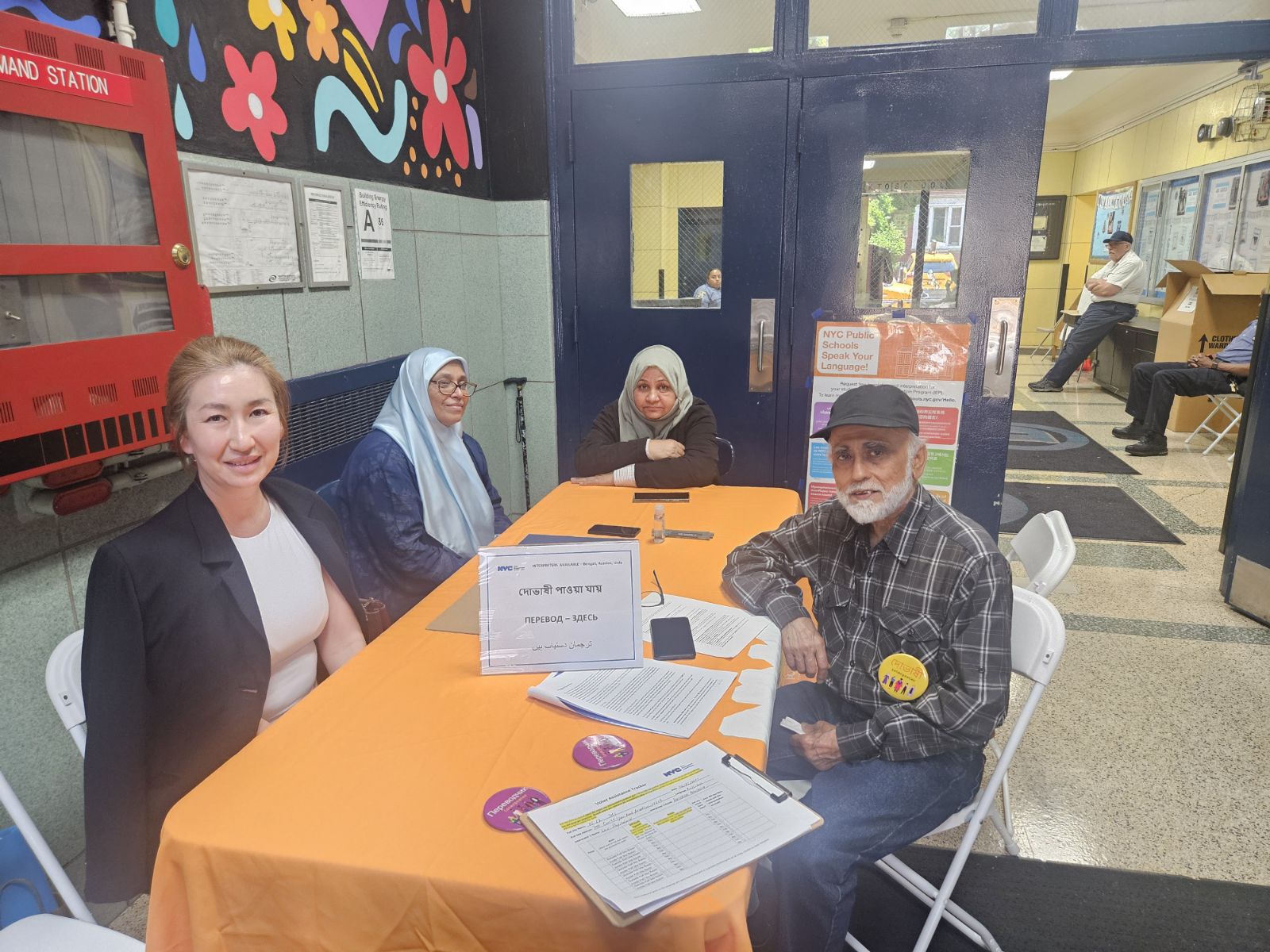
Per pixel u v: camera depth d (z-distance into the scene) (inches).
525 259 151.3
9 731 64.1
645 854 36.9
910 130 129.6
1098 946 68.2
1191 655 117.1
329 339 104.0
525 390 158.4
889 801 55.2
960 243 132.3
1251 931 69.5
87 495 63.9
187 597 52.4
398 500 87.9
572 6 137.9
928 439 138.2
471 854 38.0
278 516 61.3
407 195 120.9
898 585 59.9
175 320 66.1
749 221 139.1
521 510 165.0
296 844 38.8
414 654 58.4
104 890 50.9
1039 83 123.7
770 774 62.1
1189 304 245.4
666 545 81.7
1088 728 99.6
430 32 126.0
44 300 56.3
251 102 88.1
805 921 54.8
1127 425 257.6
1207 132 261.7
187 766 54.0
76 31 65.0
